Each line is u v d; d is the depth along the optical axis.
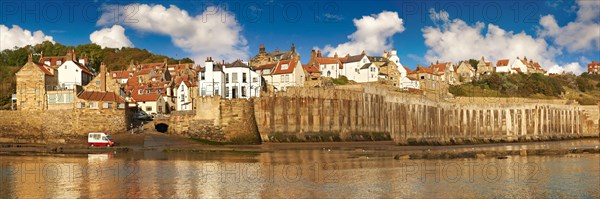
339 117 98.88
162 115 100.56
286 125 92.44
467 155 70.44
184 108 119.38
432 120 120.50
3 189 35.78
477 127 133.75
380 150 81.69
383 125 109.12
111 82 96.12
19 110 89.19
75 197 33.09
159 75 145.50
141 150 70.50
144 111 116.69
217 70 100.06
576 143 126.88
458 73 191.50
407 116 111.88
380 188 38.75
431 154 68.50
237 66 100.44
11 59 168.50
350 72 146.00
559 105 155.25
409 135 111.62
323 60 146.12
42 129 87.44
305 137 93.56
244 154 67.12
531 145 115.94
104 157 59.97
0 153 65.56
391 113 109.56
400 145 102.38
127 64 196.38
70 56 112.12
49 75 92.31
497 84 175.25
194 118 86.81
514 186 41.84
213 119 85.88
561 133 154.38
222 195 34.62
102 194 34.19
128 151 69.12
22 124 88.69
